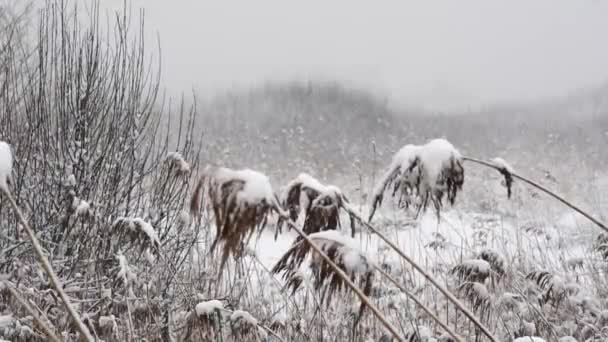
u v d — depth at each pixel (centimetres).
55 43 385
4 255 323
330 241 183
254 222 158
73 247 345
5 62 389
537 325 326
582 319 344
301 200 201
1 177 161
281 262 191
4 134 362
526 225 562
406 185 204
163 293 343
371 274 181
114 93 396
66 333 279
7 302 302
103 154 370
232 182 160
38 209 355
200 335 281
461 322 354
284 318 339
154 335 302
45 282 313
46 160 368
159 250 278
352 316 324
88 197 362
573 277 439
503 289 378
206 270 375
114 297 332
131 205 388
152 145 407
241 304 362
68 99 379
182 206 377
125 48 403
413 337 310
